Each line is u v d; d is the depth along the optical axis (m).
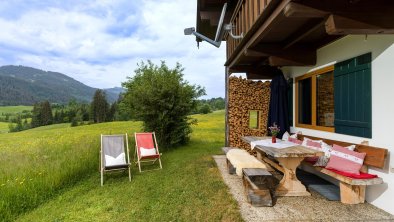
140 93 9.86
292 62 5.27
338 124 4.66
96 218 3.81
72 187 5.39
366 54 3.94
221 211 3.66
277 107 6.83
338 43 4.63
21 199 4.39
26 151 9.81
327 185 4.74
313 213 3.53
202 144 11.07
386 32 2.95
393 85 3.45
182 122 10.48
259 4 3.93
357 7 2.84
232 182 5.10
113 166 5.75
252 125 10.26
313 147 4.86
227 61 7.50
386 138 3.57
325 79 5.23
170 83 10.06
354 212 3.55
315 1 2.84
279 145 4.77
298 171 5.97
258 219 3.36
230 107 8.60
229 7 8.23
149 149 7.16
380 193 3.68
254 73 7.66
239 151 5.67
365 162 3.81
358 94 4.12
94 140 11.23
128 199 4.54
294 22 3.94
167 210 3.93
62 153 8.38
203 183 5.10
